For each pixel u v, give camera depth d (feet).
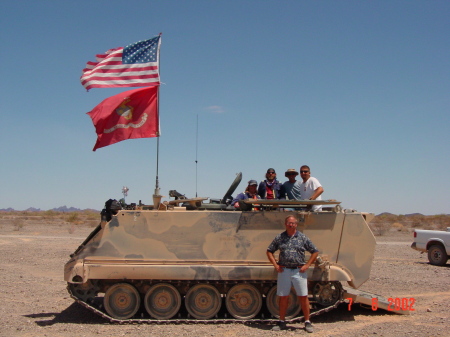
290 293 27.96
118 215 27.78
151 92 33.55
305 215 28.04
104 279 27.86
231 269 27.32
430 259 57.26
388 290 38.63
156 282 27.78
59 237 96.58
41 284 40.75
